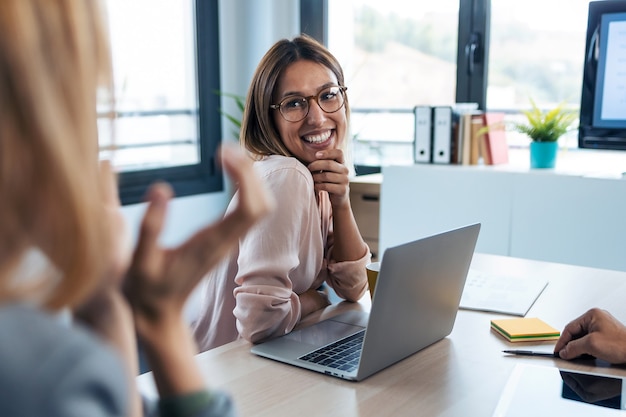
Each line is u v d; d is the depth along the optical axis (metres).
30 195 0.35
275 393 1.02
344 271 1.54
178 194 3.76
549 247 2.91
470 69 3.51
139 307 0.49
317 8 3.97
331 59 1.67
